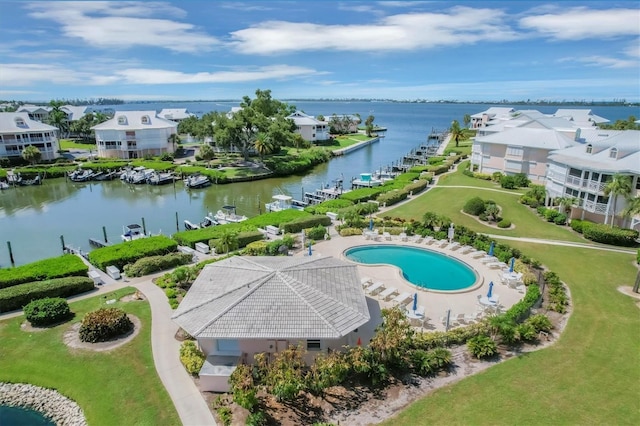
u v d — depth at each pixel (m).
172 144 106.19
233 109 152.00
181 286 30.00
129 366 21.17
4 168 83.44
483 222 46.31
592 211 42.94
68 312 25.84
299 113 145.00
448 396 18.98
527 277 30.27
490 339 22.34
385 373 19.89
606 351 22.25
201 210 60.47
